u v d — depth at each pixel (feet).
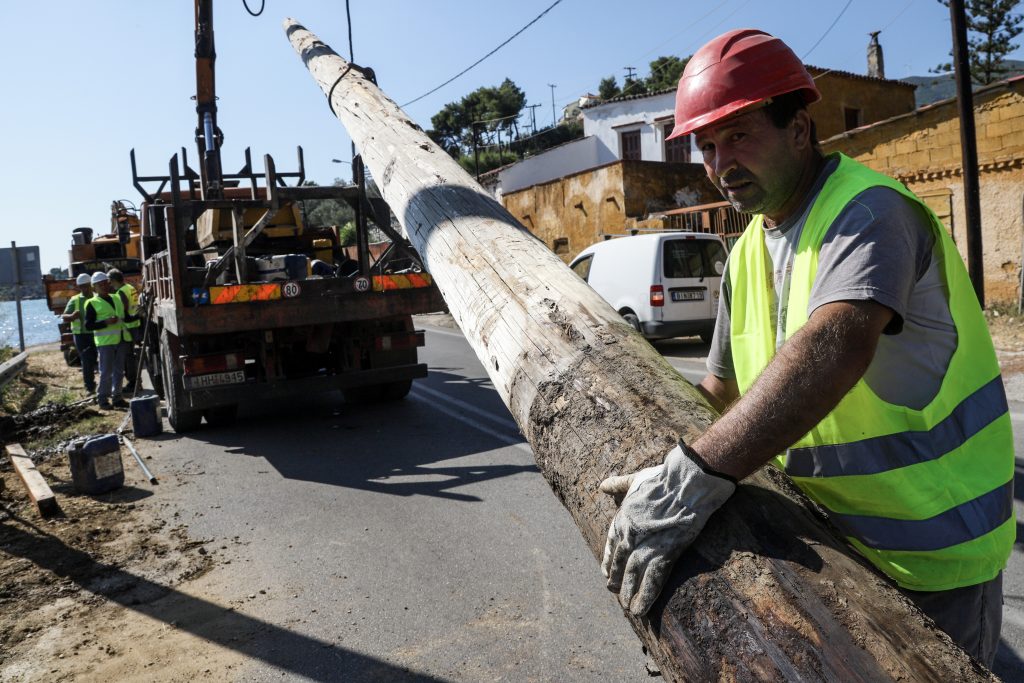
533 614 11.50
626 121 96.32
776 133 4.72
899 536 4.71
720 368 6.15
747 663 3.78
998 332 33.91
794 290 4.68
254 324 23.65
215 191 29.58
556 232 76.95
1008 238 42.47
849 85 79.36
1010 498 4.97
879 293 3.90
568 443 5.44
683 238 38.06
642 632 4.43
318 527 15.75
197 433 25.52
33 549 15.12
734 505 4.26
